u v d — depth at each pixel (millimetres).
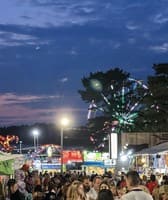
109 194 10258
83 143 98312
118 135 53219
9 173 24266
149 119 56375
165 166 33188
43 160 65562
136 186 10742
